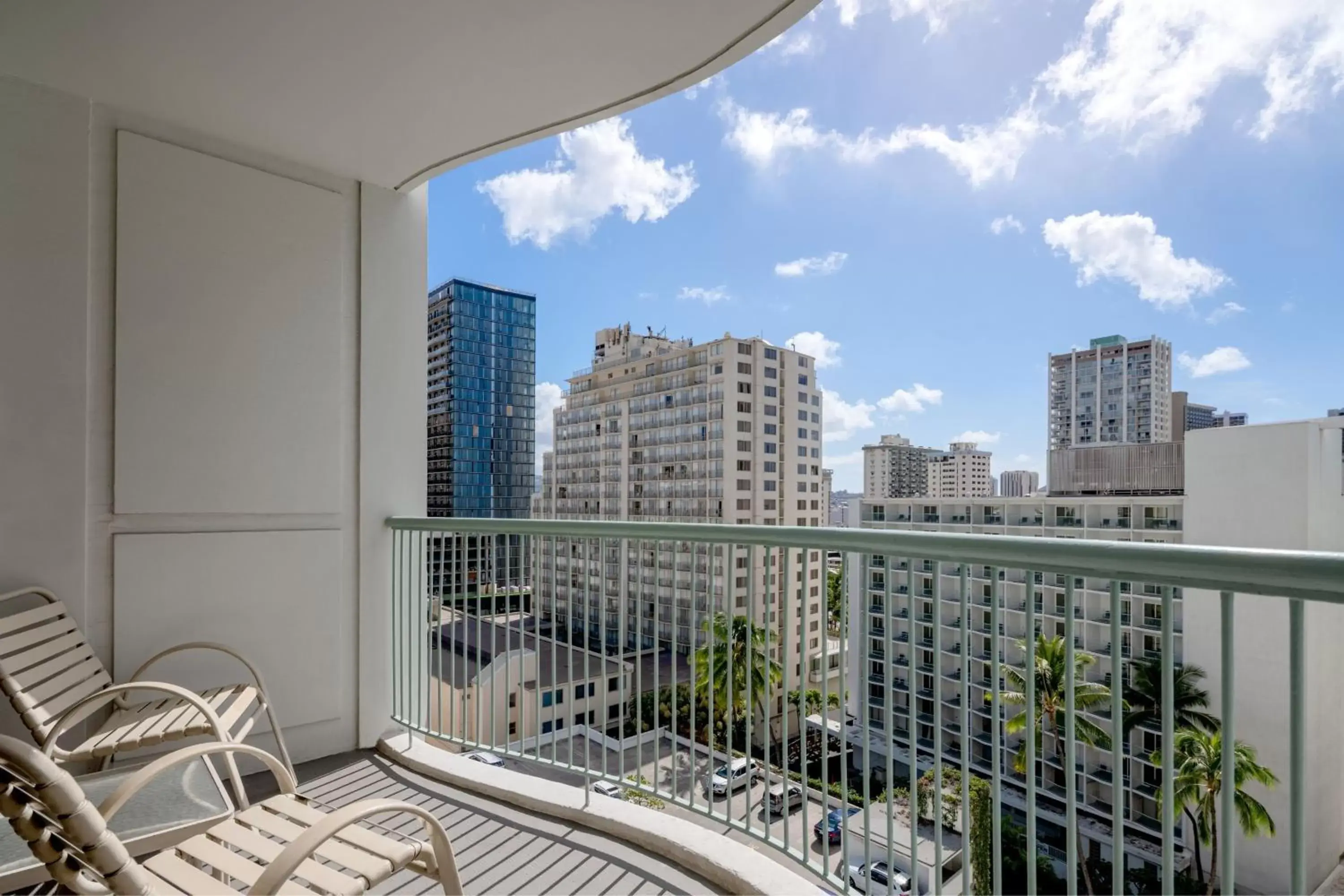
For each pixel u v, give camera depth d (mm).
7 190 2592
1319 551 963
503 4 2227
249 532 3135
